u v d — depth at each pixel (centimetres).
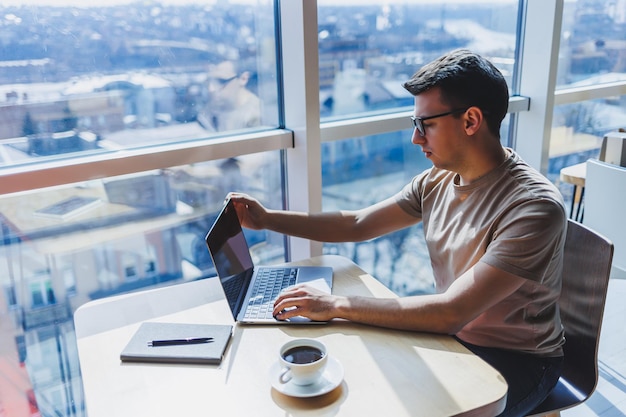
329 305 126
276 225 161
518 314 132
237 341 120
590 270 138
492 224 128
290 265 157
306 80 182
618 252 204
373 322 123
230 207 154
